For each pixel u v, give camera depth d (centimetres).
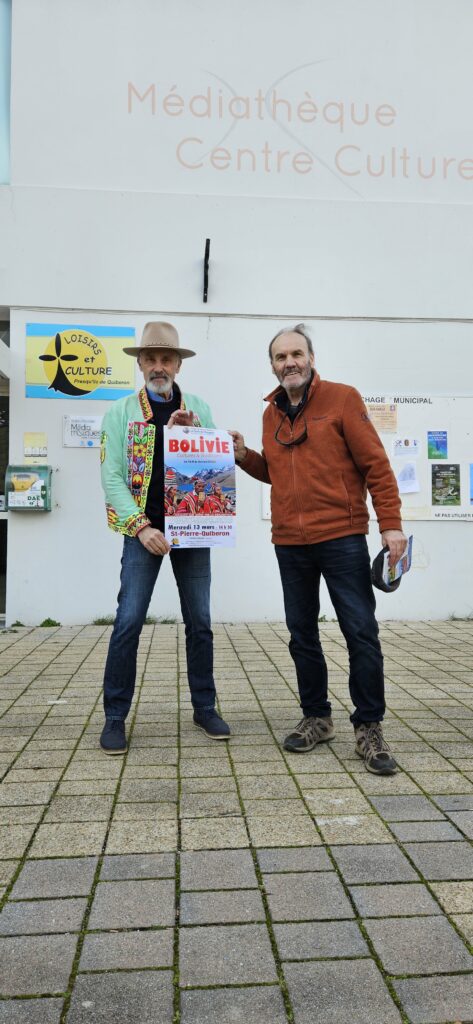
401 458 711
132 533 331
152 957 181
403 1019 160
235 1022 159
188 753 331
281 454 329
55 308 679
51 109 688
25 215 680
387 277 714
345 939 188
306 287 705
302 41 711
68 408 677
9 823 257
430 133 724
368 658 314
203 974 175
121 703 338
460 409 714
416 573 716
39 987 170
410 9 721
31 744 345
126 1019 160
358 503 320
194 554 356
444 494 713
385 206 714
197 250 695
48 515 676
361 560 318
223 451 350
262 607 699
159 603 693
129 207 689
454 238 720
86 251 684
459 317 718
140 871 223
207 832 250
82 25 691
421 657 559
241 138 704
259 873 222
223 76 702
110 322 685
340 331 711
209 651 360
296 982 172
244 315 699
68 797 280
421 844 241
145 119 695
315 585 337
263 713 400
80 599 679
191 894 210
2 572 705
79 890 212
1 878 219
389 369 713
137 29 695
